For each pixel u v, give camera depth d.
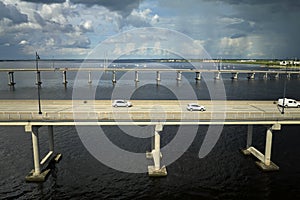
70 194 34.41
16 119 35.53
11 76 148.12
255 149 45.44
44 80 174.12
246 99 105.56
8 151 47.97
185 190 35.28
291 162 43.25
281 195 34.25
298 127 62.28
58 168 41.25
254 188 35.72
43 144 51.12
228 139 54.16
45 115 35.69
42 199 33.34
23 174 39.28
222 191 35.09
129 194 34.41
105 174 39.34
